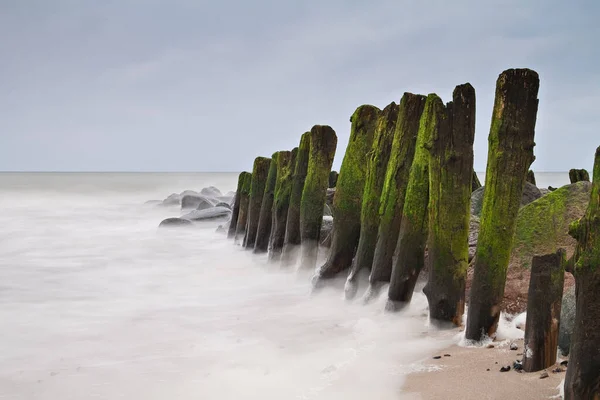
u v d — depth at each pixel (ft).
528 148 17.33
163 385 16.94
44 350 20.71
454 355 17.08
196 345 20.97
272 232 38.73
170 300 29.17
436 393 14.42
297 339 21.22
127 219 78.84
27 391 16.84
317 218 32.86
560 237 22.53
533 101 17.28
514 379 14.35
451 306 20.16
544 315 14.44
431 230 20.59
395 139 24.25
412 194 22.40
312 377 16.70
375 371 16.51
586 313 11.40
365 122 28.55
